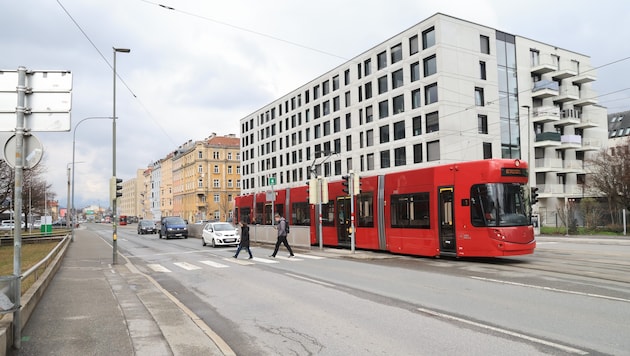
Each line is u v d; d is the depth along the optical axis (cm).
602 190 3722
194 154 9738
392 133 4531
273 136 7175
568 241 2683
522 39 4544
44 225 4753
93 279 1249
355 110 5112
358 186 1875
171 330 642
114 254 1720
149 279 1244
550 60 4716
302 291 1003
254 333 654
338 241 2162
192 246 2744
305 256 1864
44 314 757
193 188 9738
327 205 2255
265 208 2934
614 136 6638
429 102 4119
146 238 3959
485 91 4200
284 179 6762
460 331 629
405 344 574
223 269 1481
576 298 839
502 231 1418
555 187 4581
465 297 880
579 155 5094
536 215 3516
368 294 942
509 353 526
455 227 1531
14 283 546
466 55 4112
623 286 965
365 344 581
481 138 4134
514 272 1232
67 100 609
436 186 1616
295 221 2545
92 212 19638
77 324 682
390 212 1820
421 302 842
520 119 4462
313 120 5988
